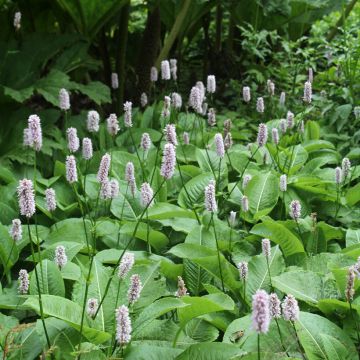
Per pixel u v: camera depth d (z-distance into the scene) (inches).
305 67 119.0
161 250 67.1
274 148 91.6
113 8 109.0
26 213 44.4
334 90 106.7
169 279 59.6
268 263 55.3
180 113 105.0
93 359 44.0
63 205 75.7
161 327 49.4
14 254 60.1
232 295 58.1
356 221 75.4
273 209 78.5
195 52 155.6
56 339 45.3
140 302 51.4
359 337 49.8
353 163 96.4
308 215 75.8
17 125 90.5
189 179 82.9
